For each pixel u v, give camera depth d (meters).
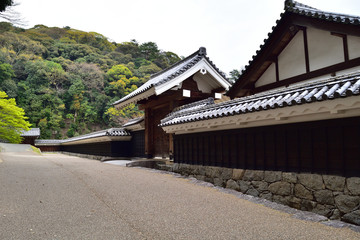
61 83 60.97
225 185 6.93
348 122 4.23
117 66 66.38
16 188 5.84
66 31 90.31
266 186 5.74
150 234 3.44
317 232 3.61
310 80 7.59
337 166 4.41
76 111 58.16
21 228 3.52
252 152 6.24
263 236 3.44
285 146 5.37
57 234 3.36
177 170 9.35
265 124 5.81
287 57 8.43
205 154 8.02
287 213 4.63
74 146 28.00
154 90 10.93
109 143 16.61
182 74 11.27
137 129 15.79
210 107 7.49
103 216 4.14
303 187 4.94
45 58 70.38
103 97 59.38
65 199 5.12
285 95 5.11
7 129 29.64
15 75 55.09
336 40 6.87
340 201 4.27
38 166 10.38
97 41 89.69
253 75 9.41
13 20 8.80
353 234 3.54
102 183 6.95
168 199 5.38
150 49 84.00
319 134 4.74
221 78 12.15
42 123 48.16
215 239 3.31
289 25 7.69
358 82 3.79
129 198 5.37
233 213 4.50
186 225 3.82
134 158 15.44
